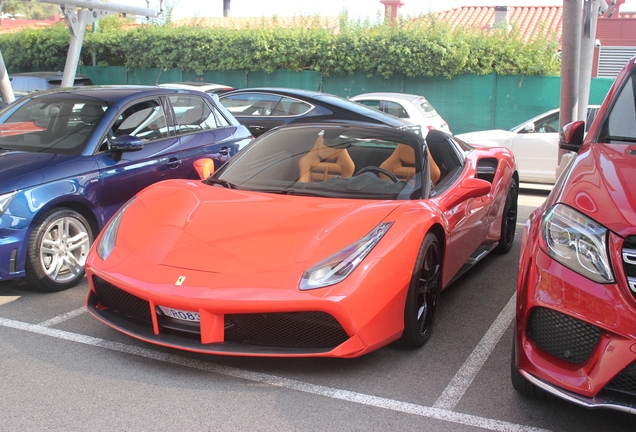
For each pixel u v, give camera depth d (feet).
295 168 13.24
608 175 9.29
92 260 11.02
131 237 11.13
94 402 9.20
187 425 8.61
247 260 9.93
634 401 7.73
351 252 9.91
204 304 9.44
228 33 62.44
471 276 16.51
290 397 9.49
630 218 8.04
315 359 10.89
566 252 8.29
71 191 14.47
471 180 13.23
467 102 55.16
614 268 7.87
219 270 9.81
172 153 17.76
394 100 39.22
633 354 7.52
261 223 10.85
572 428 8.77
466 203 13.89
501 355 11.34
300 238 10.26
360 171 12.93
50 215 14.01
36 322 12.42
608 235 8.02
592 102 49.75
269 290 9.39
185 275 9.85
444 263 12.30
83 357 10.77
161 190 12.84
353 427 8.68
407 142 13.53
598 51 71.67
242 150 14.57
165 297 9.63
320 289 9.39
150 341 10.05
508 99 53.93
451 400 9.54
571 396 7.96
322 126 14.53
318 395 9.57
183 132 18.70
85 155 15.35
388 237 10.34
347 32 57.98
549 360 8.27
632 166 9.60
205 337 9.65
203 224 11.03
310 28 61.98
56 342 11.41
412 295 10.64
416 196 12.26
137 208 12.12
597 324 7.75
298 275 9.56
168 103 18.58
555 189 9.95
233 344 9.80
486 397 9.66
